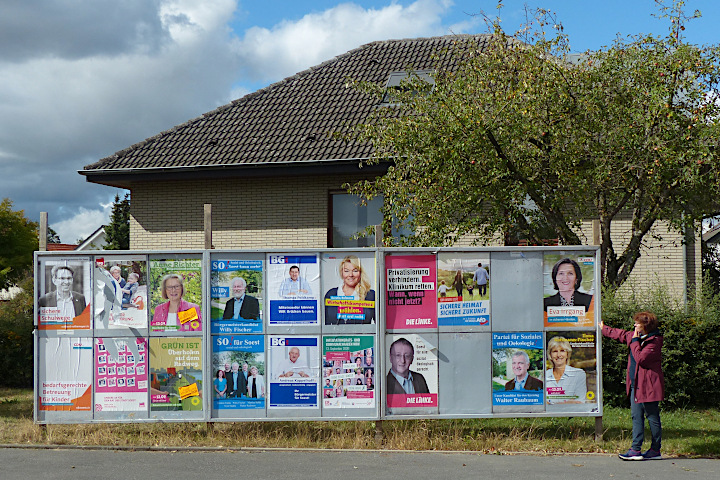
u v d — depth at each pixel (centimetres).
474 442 844
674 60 1080
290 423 938
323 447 833
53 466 738
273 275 871
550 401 866
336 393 860
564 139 1098
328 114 1784
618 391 1110
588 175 1100
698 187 1085
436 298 867
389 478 694
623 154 1059
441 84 1154
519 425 958
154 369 870
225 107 1931
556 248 871
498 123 1076
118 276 878
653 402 784
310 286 869
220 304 872
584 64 1141
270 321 868
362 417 855
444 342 865
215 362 869
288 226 1681
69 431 894
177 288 876
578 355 870
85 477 693
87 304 876
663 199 1109
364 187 1260
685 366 1092
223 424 928
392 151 1181
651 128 1065
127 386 872
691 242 1230
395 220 1488
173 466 740
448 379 862
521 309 870
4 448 826
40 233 884
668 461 776
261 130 1780
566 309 871
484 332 867
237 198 1714
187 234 1738
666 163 1027
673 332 1093
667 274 1502
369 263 868
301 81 1972
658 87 1052
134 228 1766
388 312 865
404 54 1983
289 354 866
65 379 871
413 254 869
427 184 1110
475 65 1152
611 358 1102
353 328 864
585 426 955
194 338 872
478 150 1069
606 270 1189
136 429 912
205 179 1722
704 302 1138
